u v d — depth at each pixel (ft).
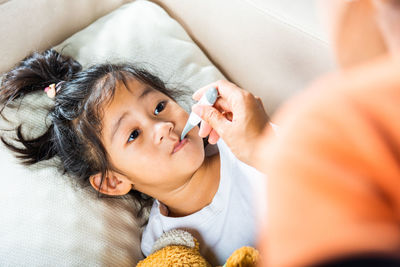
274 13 2.90
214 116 2.09
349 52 0.62
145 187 2.60
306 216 0.37
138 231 2.82
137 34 3.22
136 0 3.47
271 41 2.99
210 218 2.64
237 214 2.61
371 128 0.36
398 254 0.31
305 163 0.39
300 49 2.86
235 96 2.10
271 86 3.15
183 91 3.10
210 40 3.40
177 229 2.68
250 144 2.03
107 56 3.10
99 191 2.64
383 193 0.35
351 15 0.61
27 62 2.93
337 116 0.38
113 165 2.54
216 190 2.68
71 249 2.35
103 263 2.40
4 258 2.24
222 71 3.46
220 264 2.65
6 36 2.93
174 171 2.43
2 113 2.76
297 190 0.38
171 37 3.27
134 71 2.72
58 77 2.92
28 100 2.83
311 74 2.88
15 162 2.58
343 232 0.35
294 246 0.37
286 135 0.41
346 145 0.37
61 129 2.63
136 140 2.41
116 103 2.47
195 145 2.45
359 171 0.36
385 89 0.37
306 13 2.82
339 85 0.40
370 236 0.33
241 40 3.17
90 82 2.62
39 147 2.65
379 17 0.48
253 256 2.02
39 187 2.51
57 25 3.21
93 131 2.50
